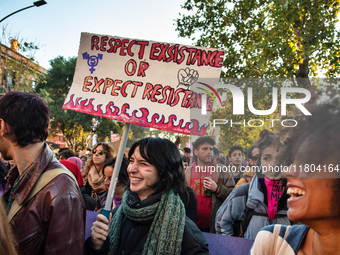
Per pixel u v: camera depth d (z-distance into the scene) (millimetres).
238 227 2578
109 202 1666
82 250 1347
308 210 694
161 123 1796
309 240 861
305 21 7773
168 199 1524
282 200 2197
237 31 9867
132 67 1896
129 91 1872
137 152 1584
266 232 979
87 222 2061
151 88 1850
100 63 1930
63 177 1380
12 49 16281
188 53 1838
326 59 8102
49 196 1303
